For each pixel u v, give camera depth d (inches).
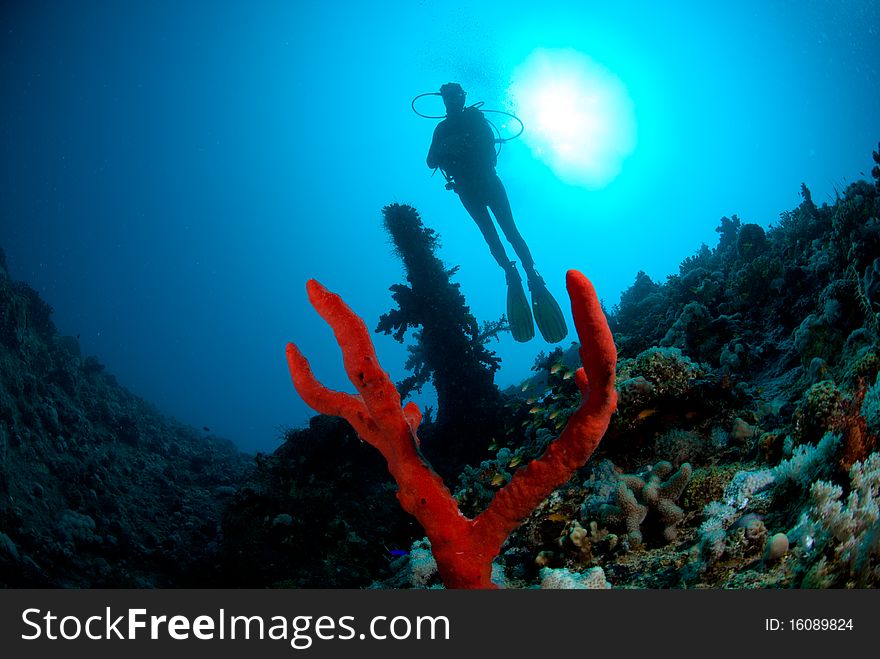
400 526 282.7
